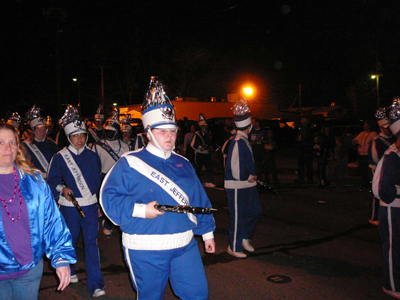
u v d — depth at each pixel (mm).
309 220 7652
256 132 10531
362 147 10453
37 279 2680
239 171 5328
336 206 8805
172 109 2980
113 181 2844
